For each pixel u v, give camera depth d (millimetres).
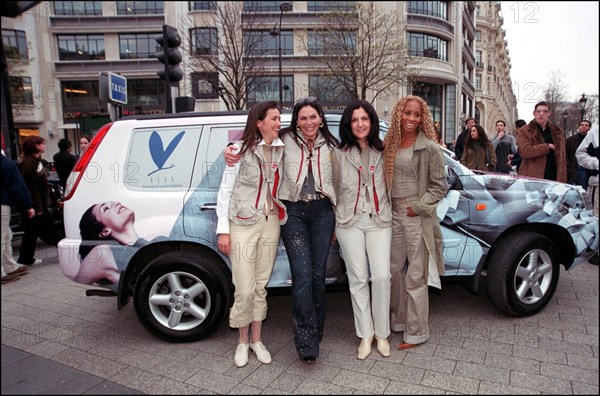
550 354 2865
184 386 2633
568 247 3658
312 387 2588
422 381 2602
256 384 2641
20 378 2707
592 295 3922
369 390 2529
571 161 5766
